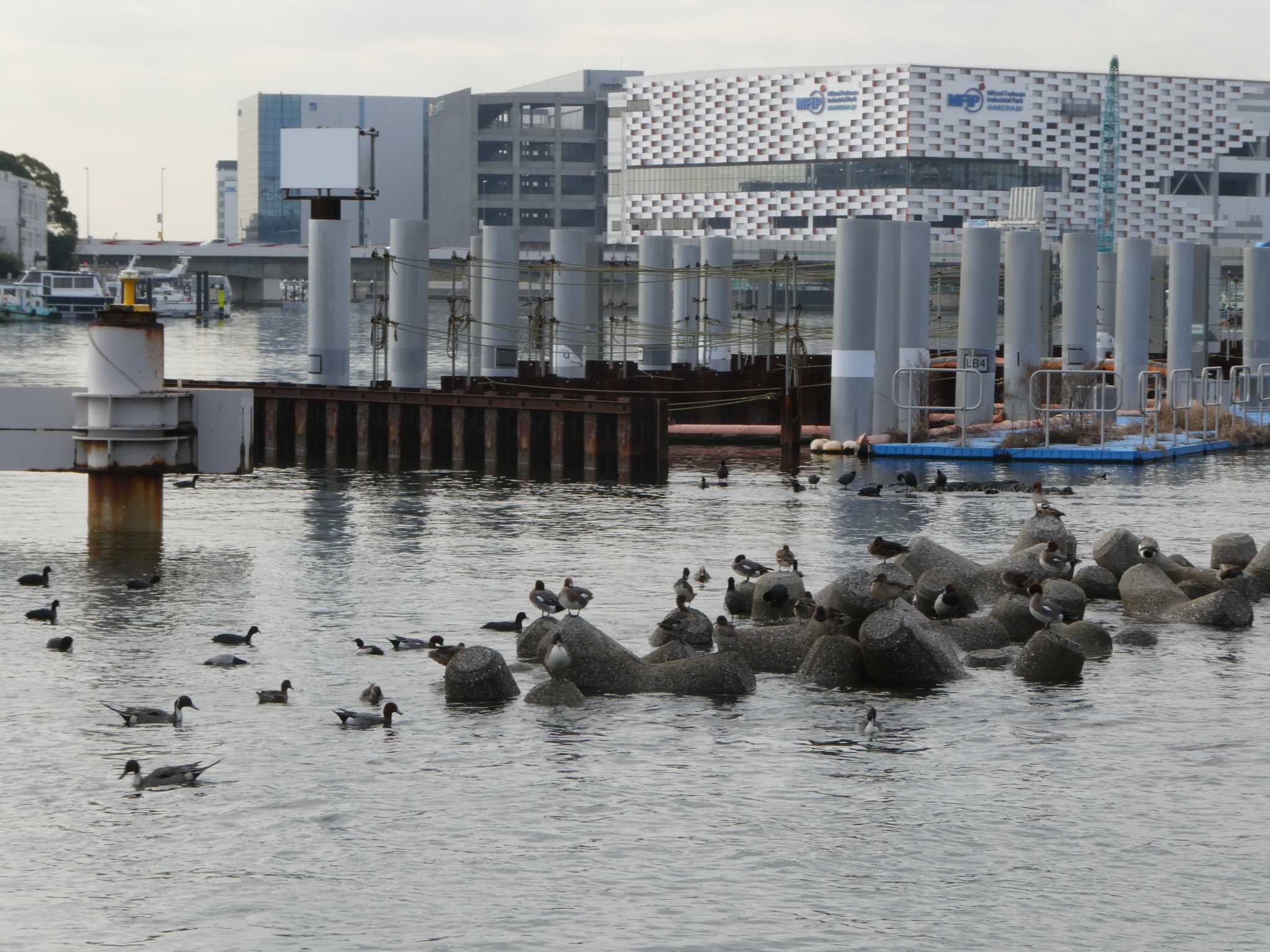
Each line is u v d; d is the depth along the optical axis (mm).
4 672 36094
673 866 25344
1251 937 22953
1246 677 36375
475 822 27094
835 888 24562
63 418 52531
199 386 81375
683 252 110625
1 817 27172
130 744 31047
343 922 23328
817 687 35438
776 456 83188
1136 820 27344
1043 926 23266
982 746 31266
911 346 90688
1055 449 80250
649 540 54875
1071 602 41188
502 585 46625
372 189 90812
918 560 44094
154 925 23219
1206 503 65562
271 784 28844
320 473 74188
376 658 37719
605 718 32906
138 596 44750
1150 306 116000
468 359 93062
